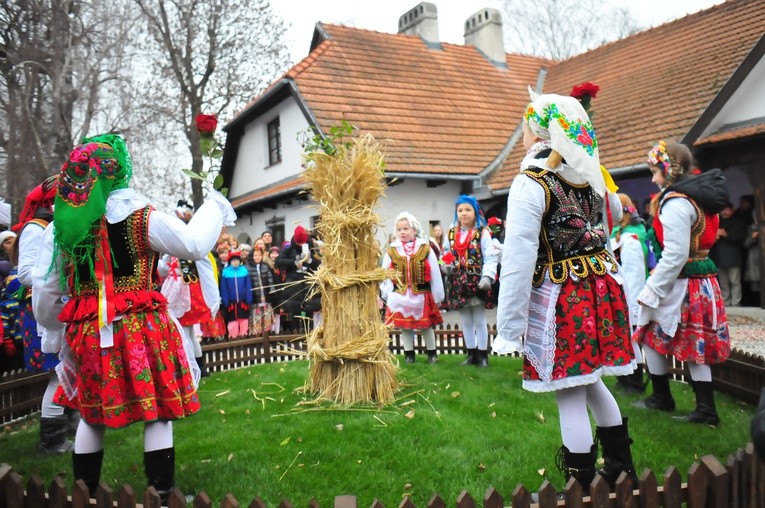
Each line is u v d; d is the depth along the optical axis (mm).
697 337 4113
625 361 2773
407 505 2061
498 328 2746
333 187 4949
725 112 10727
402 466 3555
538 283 2793
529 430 4148
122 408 2756
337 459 3678
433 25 18344
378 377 4906
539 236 2785
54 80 13641
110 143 2891
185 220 5977
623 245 4973
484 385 5488
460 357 7355
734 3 14688
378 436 4043
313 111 13453
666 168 4184
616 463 2875
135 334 2781
